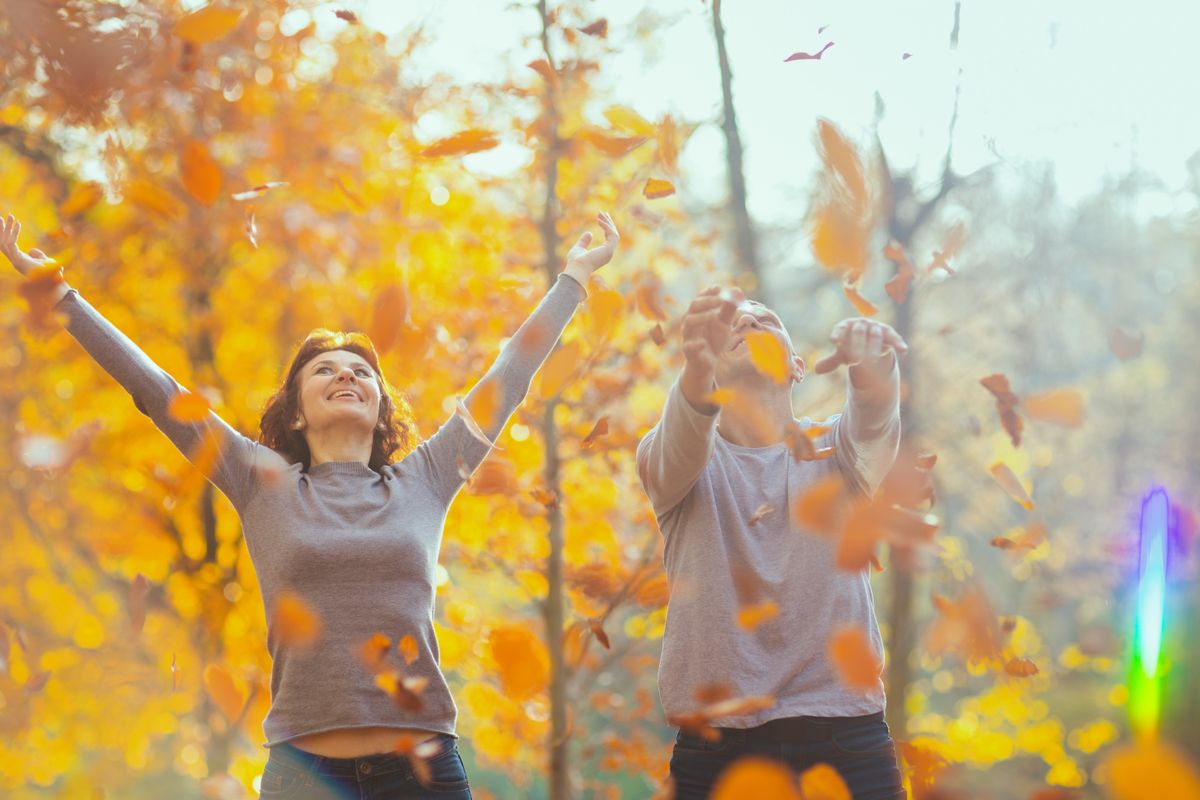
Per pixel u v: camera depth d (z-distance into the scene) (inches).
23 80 202.5
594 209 304.8
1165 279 715.4
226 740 308.7
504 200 317.4
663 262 320.8
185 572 363.3
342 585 126.6
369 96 331.3
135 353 135.5
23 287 135.0
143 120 299.0
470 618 331.0
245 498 132.5
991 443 457.7
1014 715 457.1
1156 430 696.4
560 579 295.0
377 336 152.6
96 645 379.6
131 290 362.6
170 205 175.6
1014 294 451.8
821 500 114.7
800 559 125.8
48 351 355.9
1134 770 70.8
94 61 179.0
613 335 281.4
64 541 378.3
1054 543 599.5
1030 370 476.7
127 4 175.2
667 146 154.6
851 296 125.6
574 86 290.7
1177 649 295.0
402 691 116.8
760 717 121.1
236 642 354.9
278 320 365.4
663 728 380.8
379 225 324.5
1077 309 543.5
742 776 101.9
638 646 352.5
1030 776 490.6
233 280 358.0
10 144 315.6
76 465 353.7
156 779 400.2
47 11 174.2
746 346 132.6
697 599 126.6
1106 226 519.2
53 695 375.9
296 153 326.3
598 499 324.8
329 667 124.0
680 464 124.3
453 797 126.3
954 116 333.4
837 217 122.0
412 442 153.5
